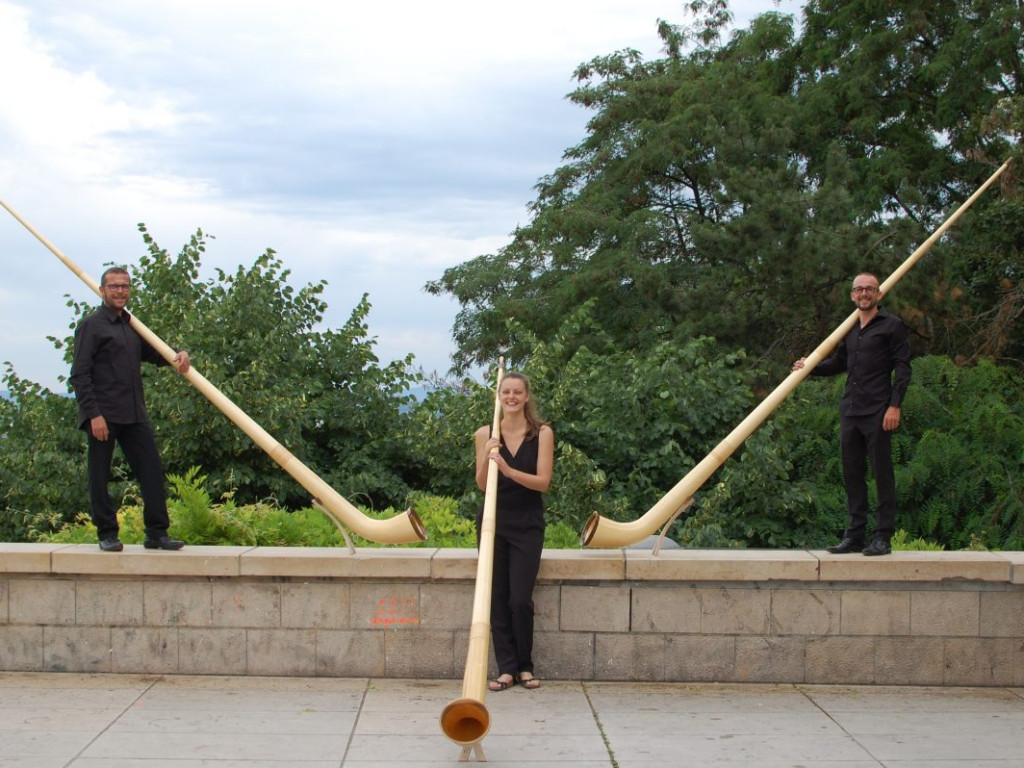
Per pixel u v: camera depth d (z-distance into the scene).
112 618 6.45
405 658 6.38
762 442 9.98
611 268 23.02
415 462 12.59
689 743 5.18
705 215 26.33
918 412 11.80
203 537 7.88
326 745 5.12
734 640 6.33
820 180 23.33
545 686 6.25
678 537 9.58
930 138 23.58
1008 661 6.29
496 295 28.05
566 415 11.03
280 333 12.00
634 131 26.75
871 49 22.55
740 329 20.08
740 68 25.91
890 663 6.30
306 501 11.74
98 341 6.43
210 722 5.50
